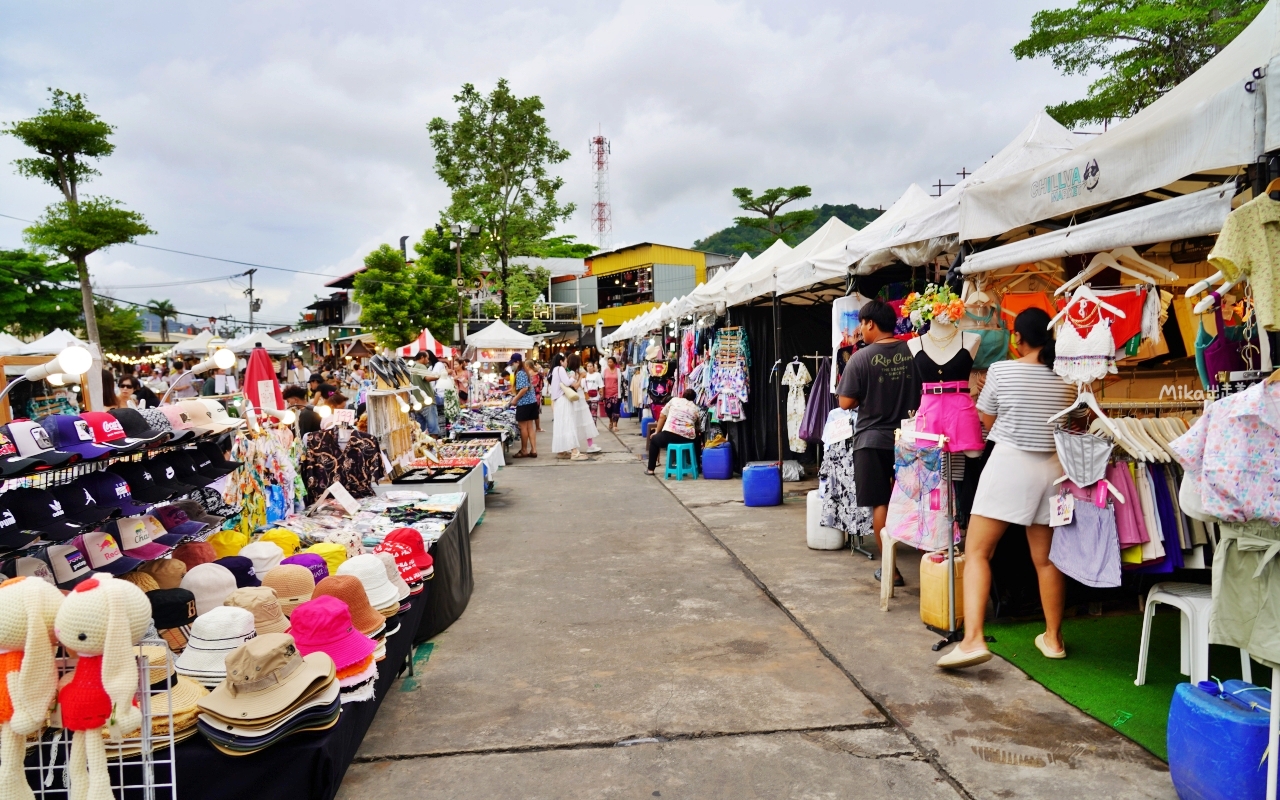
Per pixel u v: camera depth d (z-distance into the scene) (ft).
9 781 6.47
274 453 14.49
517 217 113.39
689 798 8.61
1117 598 14.60
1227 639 7.50
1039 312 11.78
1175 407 13.28
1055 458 11.46
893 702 10.87
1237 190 8.20
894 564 15.28
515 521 25.32
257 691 7.62
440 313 114.42
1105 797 8.32
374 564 11.10
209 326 136.26
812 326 31.55
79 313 112.88
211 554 10.66
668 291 152.15
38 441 8.17
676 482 32.22
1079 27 57.57
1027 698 10.82
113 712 6.61
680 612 15.35
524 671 12.55
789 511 25.07
